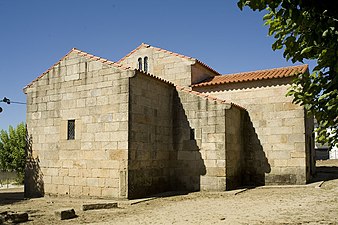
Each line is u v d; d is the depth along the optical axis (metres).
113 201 11.52
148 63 18.39
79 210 10.26
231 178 13.84
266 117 15.30
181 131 14.33
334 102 3.52
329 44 3.40
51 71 14.08
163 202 11.30
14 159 27.77
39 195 13.72
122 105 12.14
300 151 14.51
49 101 13.98
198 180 13.76
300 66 16.17
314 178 16.55
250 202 10.77
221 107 13.65
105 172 12.20
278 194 12.26
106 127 12.38
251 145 15.42
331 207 9.31
